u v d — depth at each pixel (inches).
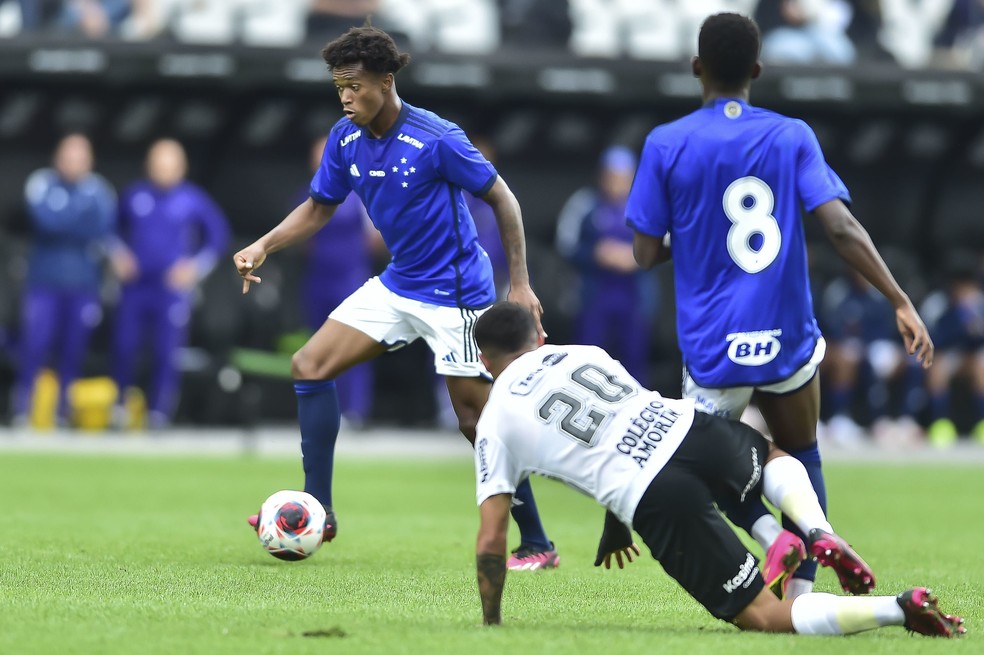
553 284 2669.8
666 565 678.5
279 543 955.3
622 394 685.3
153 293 2370.8
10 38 2394.2
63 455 2055.9
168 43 2411.4
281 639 644.7
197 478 1755.7
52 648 620.7
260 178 2652.6
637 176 789.2
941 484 1882.4
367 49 925.2
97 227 2354.8
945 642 658.2
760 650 625.3
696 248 772.6
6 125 2561.5
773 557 682.8
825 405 2731.3
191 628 675.4
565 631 679.7
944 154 2733.8
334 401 1013.2
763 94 2508.6
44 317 2353.6
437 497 1598.2
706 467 672.4
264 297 2650.1
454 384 995.3
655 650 621.6
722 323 765.3
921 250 2832.2
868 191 2780.5
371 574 923.4
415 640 642.2
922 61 2541.8
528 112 2632.9
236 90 2536.9
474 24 2459.4
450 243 978.7
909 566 1045.8
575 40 2474.2
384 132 960.9
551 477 684.7
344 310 1007.6
